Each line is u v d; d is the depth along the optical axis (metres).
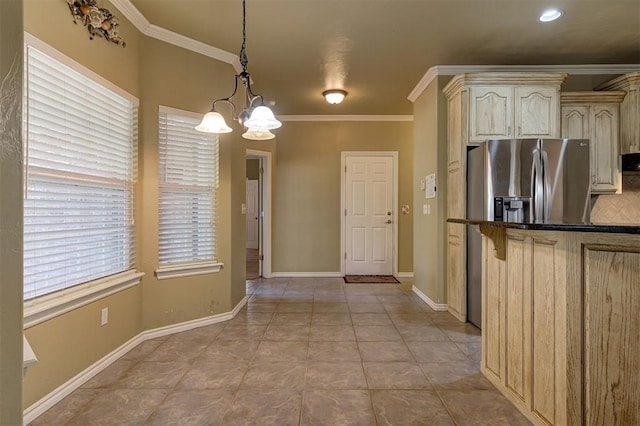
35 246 1.90
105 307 2.42
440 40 3.18
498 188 3.09
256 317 3.54
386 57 3.53
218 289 3.40
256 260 7.46
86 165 2.27
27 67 1.80
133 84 2.73
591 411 1.46
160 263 3.02
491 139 3.29
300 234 5.68
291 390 2.11
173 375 2.30
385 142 5.66
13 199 0.50
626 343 1.38
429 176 4.02
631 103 3.50
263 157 5.55
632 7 2.67
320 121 5.64
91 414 1.86
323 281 5.30
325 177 5.67
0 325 0.49
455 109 3.56
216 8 2.65
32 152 1.86
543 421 1.70
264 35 3.06
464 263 3.41
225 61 3.46
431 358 2.57
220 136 3.41
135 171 2.78
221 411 1.89
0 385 0.49
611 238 1.40
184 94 3.12
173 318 3.07
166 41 3.00
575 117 3.55
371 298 4.31
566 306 1.55
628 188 3.73
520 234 1.89
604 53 3.47
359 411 1.89
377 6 2.65
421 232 4.34
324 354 2.63
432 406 1.94
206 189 3.31
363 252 5.70
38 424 1.78
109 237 2.51
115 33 2.43
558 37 3.13
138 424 1.78
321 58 3.54
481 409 1.92
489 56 3.52
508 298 2.01
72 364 2.11
